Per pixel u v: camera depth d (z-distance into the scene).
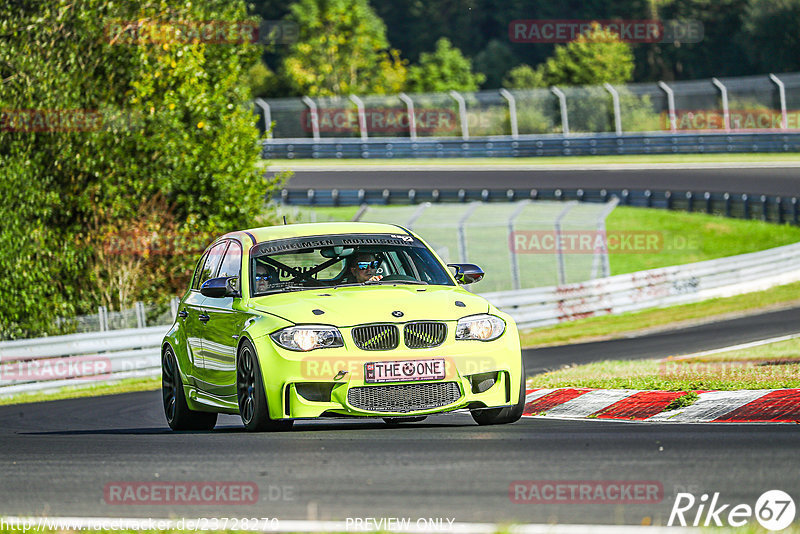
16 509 19.22
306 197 176.62
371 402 28.69
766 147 193.25
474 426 30.31
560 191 164.75
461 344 29.42
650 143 199.75
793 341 65.00
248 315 30.58
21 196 80.44
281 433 28.89
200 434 30.89
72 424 43.75
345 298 30.19
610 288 96.62
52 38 83.25
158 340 72.19
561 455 23.19
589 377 41.66
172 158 88.31
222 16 97.38
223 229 93.12
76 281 87.19
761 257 109.25
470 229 142.00
